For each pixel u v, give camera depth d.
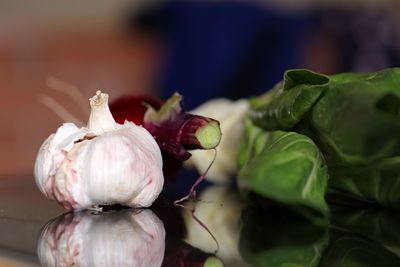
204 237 0.35
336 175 0.39
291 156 0.34
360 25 1.13
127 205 0.40
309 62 1.15
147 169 0.38
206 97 1.12
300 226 0.37
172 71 1.14
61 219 0.38
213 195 0.45
